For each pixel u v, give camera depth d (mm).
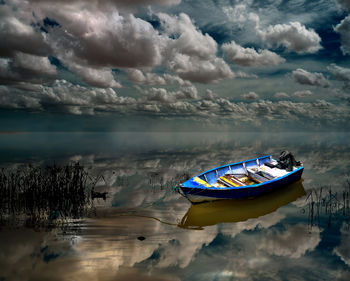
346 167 23234
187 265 7070
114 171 21625
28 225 9789
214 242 8555
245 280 6398
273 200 13359
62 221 10242
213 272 6754
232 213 11500
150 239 8711
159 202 12953
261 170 16219
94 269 6750
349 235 9062
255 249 8055
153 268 6879
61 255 7465
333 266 7055
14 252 7605
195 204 12414
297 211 11734
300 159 28938
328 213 11398
